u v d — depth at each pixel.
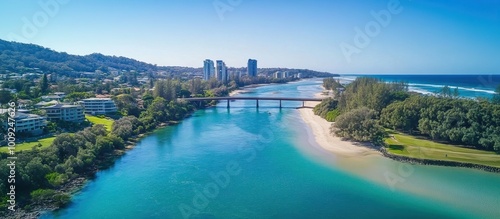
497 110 104.00
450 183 79.81
